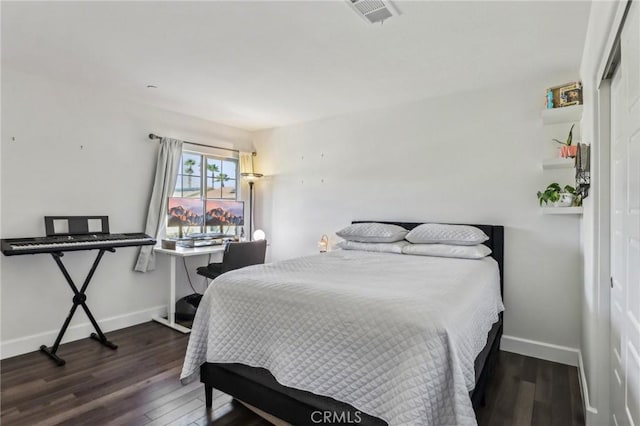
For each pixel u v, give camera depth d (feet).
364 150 12.76
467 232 9.48
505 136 10.06
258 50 8.01
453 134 10.90
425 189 11.42
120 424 6.27
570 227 9.16
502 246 9.95
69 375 8.15
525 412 6.79
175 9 6.38
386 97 11.25
